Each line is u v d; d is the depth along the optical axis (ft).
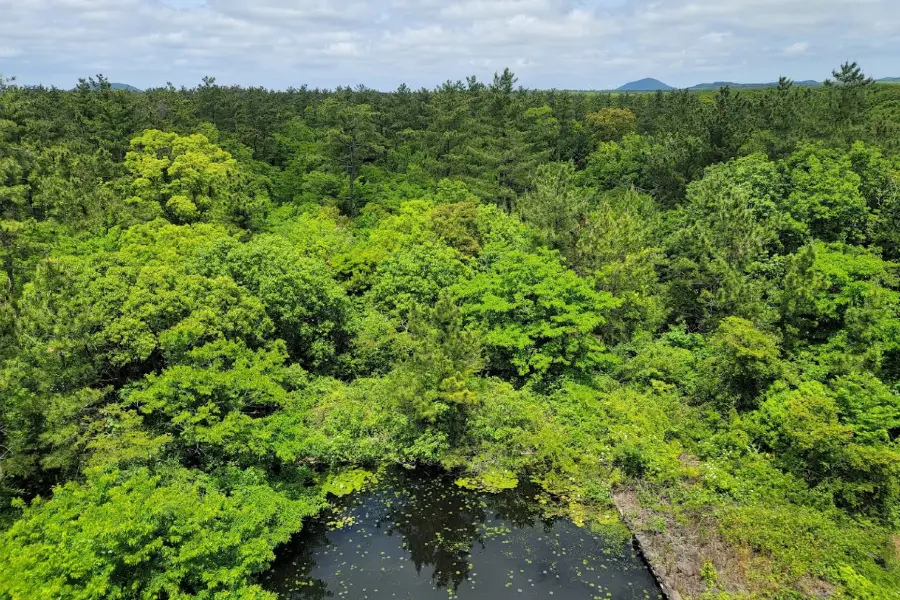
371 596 56.39
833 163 118.62
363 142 182.60
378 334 96.37
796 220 112.57
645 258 108.58
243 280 92.32
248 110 217.77
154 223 115.03
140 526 45.47
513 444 77.61
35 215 118.73
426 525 67.21
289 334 94.32
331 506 70.18
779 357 84.12
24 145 118.93
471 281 103.04
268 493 62.69
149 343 71.26
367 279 115.65
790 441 66.49
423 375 76.38
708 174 134.82
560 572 59.41
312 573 59.57
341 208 182.80
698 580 55.26
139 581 45.55
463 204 131.75
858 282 90.38
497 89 210.79
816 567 51.55
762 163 125.90
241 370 67.31
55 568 42.80
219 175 134.92
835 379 74.33
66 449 58.03
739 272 97.25
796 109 153.17
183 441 65.31
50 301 69.51
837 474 62.23
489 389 84.79
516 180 178.60
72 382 65.92
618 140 239.09
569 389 84.64
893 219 112.78
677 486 66.18
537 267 94.17
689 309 109.09
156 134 142.72
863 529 57.16
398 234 127.13
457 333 78.74
